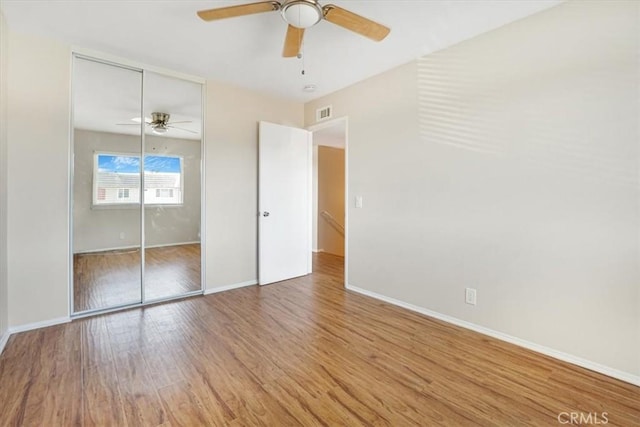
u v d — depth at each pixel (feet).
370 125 11.35
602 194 6.44
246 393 5.89
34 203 8.57
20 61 8.30
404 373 6.56
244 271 12.91
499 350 7.52
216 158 11.98
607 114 6.34
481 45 8.25
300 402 5.64
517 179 7.64
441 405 5.56
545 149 7.17
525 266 7.57
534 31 7.29
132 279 10.68
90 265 9.87
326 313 9.94
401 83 10.25
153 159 10.91
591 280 6.62
